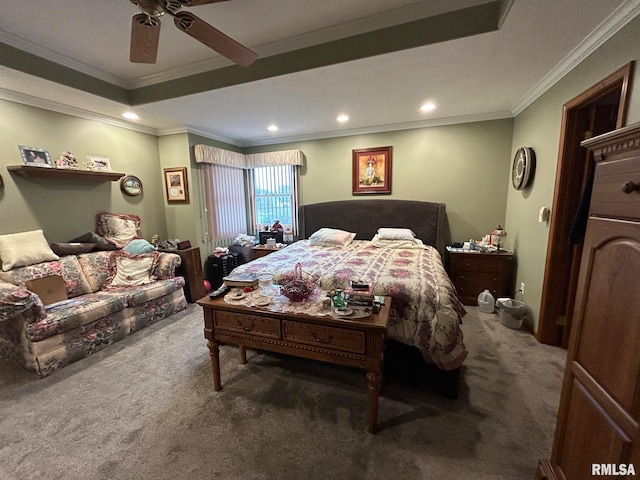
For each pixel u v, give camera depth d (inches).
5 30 77.9
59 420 66.7
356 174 166.7
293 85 99.0
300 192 183.2
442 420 65.0
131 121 141.1
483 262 129.3
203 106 119.1
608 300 35.0
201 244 164.6
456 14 70.8
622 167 33.4
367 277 87.6
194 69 101.5
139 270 124.2
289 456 56.4
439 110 130.7
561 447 43.7
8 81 90.7
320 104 119.8
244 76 95.7
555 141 92.2
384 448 57.8
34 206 109.8
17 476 53.1
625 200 32.9
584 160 85.4
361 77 93.5
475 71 90.4
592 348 37.7
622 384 32.2
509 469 53.0
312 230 175.6
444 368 69.3
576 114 83.7
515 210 127.7
